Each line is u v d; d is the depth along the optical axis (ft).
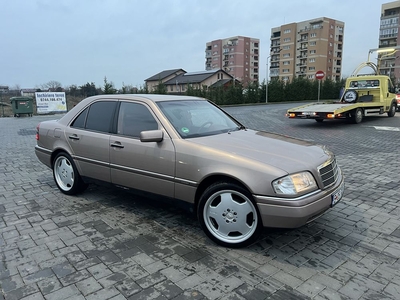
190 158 11.34
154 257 10.37
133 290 8.66
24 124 55.83
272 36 333.21
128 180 13.41
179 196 11.90
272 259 10.24
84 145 14.90
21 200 15.92
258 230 10.36
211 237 11.23
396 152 26.53
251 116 62.54
